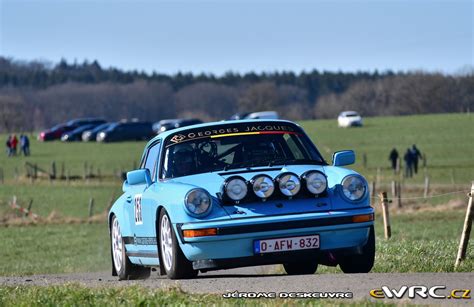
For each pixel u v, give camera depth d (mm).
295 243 27234
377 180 137250
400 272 29578
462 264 30703
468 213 31203
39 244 82812
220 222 26969
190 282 26781
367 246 28312
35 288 26219
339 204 27812
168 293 23047
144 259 31547
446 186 120938
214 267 27188
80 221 107125
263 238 27062
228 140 30438
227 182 27469
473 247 35906
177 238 27594
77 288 25234
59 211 120750
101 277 38438
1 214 116438
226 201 27453
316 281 25406
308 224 27203
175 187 28438
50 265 61062
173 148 30609
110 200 128000
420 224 80875
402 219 87938
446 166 161125
